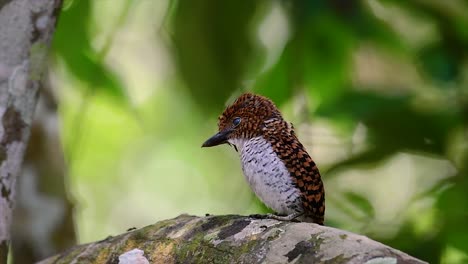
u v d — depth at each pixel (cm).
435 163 1302
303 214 759
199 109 1289
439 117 1084
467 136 1099
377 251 529
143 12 1451
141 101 1522
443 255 1010
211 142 802
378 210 1180
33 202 1168
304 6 1157
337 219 1091
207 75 1261
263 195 771
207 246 612
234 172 1584
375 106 1064
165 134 1539
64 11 1225
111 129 1522
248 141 779
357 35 1208
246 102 802
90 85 1263
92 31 1301
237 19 1234
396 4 1218
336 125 1145
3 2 731
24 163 1161
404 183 1324
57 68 1266
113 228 1585
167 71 1502
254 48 1256
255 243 586
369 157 1094
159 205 1602
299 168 749
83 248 693
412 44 1269
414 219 1042
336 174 1094
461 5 1183
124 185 1580
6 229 721
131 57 1507
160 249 641
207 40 1245
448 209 1026
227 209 1576
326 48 1238
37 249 1168
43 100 1174
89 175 1561
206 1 1227
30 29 738
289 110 1236
